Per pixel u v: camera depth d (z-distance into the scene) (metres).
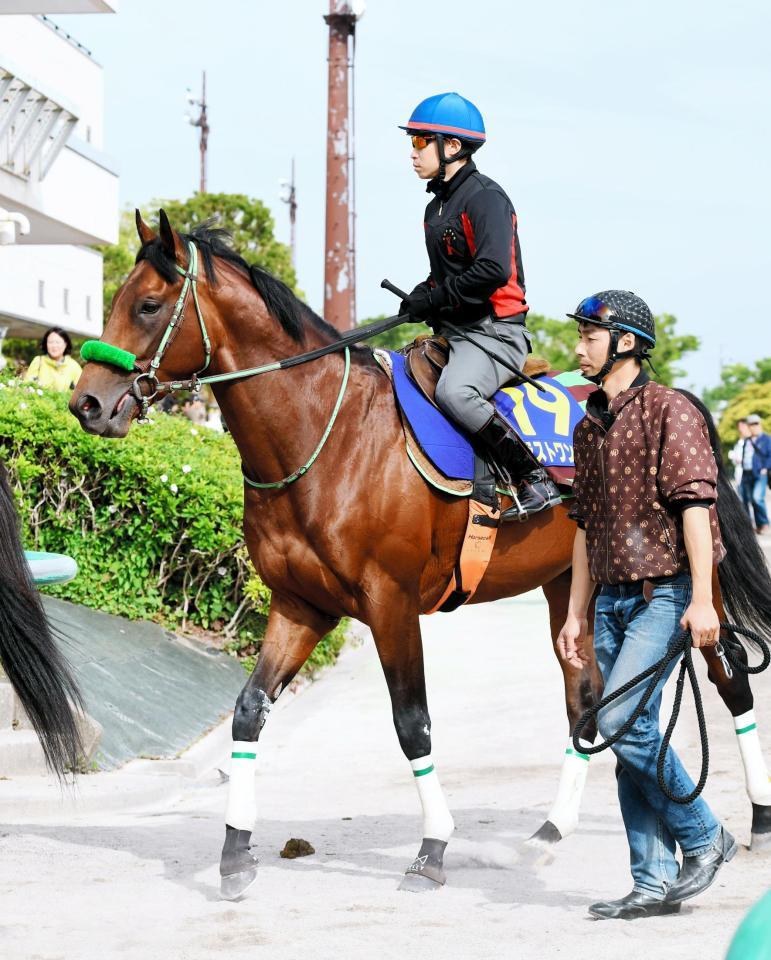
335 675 12.50
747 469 24.48
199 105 45.56
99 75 33.31
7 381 12.39
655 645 4.67
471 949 4.58
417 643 5.66
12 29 27.98
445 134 6.05
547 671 11.93
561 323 72.88
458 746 9.21
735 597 6.15
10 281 28.75
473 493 5.84
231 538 11.76
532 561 6.32
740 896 5.27
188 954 4.57
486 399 6.05
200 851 6.21
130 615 11.73
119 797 7.50
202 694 10.64
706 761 4.59
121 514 11.79
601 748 4.58
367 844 6.46
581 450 4.86
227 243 5.71
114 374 5.31
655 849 4.96
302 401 5.52
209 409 20.06
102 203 20.91
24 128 16.97
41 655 5.46
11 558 5.48
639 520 4.68
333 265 17.86
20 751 7.86
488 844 6.11
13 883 5.55
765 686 10.88
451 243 6.05
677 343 72.88
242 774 5.45
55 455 11.60
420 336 6.22
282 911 5.16
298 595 5.68
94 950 4.62
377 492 5.57
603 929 4.79
